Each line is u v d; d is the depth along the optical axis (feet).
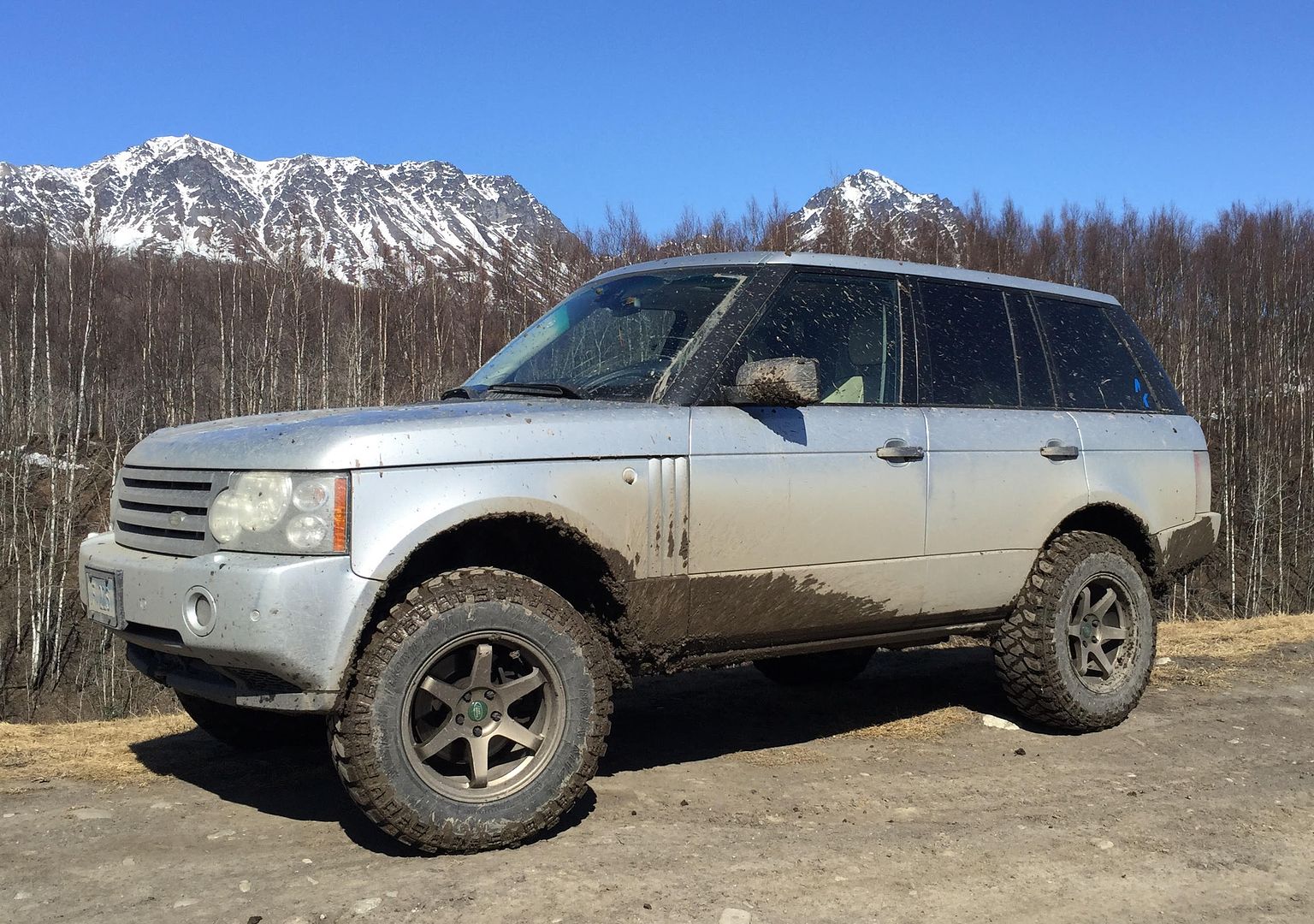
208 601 10.62
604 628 12.84
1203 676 20.74
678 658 13.39
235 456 11.13
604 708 11.78
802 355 14.23
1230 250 196.54
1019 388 16.56
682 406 13.03
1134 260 195.52
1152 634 17.35
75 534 121.60
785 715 17.72
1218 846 11.87
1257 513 161.79
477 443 11.38
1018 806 13.14
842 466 13.99
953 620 15.72
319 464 10.61
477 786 11.15
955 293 16.38
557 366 14.52
